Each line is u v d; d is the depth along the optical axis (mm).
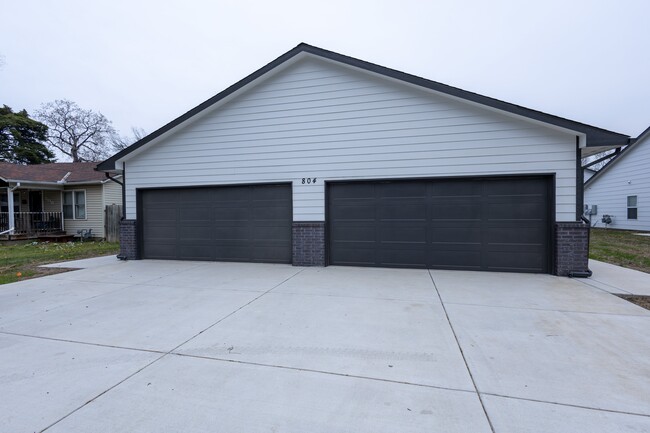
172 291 6070
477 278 6887
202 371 3078
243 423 2312
